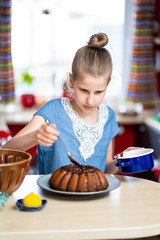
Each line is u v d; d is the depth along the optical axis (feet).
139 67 12.77
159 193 4.48
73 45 12.91
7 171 3.91
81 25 12.89
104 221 3.64
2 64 11.89
